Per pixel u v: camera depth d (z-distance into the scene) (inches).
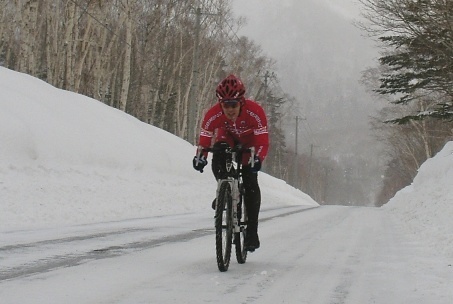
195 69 1181.7
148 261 229.0
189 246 284.0
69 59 1042.7
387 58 794.8
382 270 220.8
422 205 592.1
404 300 166.6
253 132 226.2
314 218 555.8
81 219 462.6
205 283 183.9
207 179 882.1
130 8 1131.9
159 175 768.9
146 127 926.4
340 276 206.1
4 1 1381.6
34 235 315.6
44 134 636.1
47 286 172.1
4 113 621.3
